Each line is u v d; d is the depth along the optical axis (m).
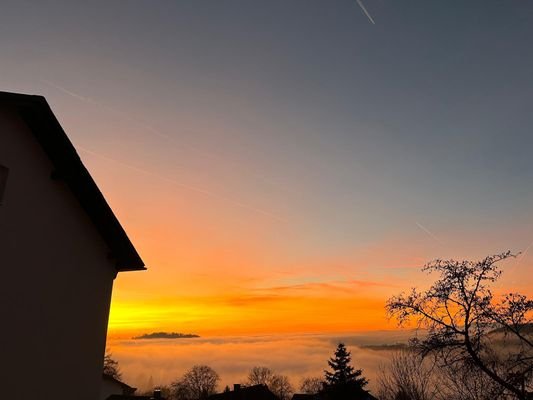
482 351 9.31
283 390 83.12
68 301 10.16
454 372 9.60
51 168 10.12
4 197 8.81
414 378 11.42
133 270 12.18
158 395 39.44
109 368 55.81
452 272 9.80
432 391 10.43
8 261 8.72
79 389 10.17
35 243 9.41
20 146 9.34
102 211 11.16
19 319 8.80
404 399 11.53
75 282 10.45
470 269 9.68
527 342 8.85
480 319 9.38
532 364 8.70
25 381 8.77
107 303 11.50
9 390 8.41
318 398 51.25
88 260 10.98
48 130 9.78
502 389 9.05
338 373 49.00
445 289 9.80
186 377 85.00
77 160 10.19
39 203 9.66
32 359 9.00
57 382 9.57
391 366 12.79
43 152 9.95
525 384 8.68
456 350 9.53
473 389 9.43
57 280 9.90
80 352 10.36
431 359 9.93
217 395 58.59
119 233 11.55
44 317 9.42
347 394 47.09
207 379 84.56
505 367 9.02
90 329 10.77
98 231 11.47
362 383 48.12
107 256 11.70
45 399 9.21
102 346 11.12
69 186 10.59
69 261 10.34
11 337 8.58
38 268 9.42
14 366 8.58
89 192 10.79
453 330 9.62
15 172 9.15
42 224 9.67
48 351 9.43
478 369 9.38
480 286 9.55
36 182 9.66
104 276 11.52
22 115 9.44
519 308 9.05
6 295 8.58
